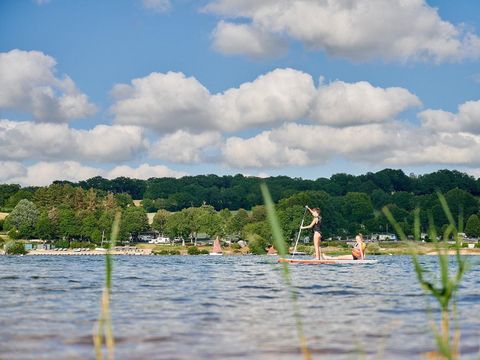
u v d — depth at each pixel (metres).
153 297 10.19
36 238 162.75
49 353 4.88
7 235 162.12
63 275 18.58
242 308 8.42
